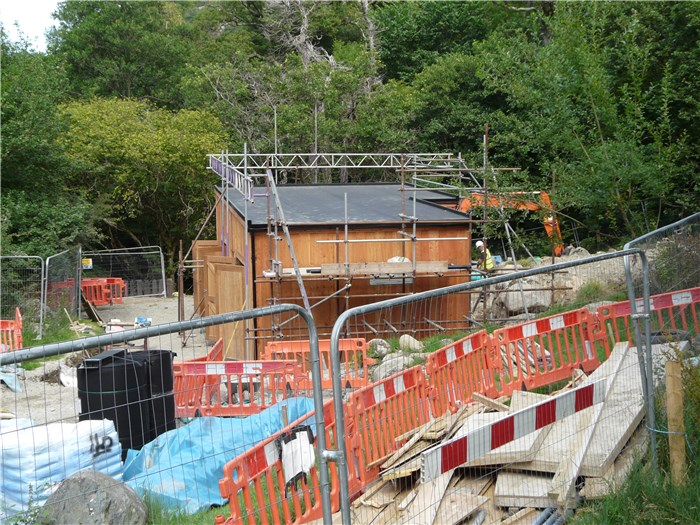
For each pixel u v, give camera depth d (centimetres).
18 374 1466
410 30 4456
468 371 851
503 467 631
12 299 2178
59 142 3014
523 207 1781
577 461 623
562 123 1689
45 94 2911
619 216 1788
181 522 658
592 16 1742
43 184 2956
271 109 3938
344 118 3928
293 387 1165
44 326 2155
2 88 2861
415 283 1773
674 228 1099
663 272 1065
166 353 920
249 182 1848
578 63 1661
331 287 1748
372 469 639
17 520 588
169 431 824
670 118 1766
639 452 662
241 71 4150
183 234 4131
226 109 4006
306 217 1830
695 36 1750
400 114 3875
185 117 3928
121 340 393
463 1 4403
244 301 1792
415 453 661
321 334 1748
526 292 1666
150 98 5112
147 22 5416
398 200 2264
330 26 5012
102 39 5162
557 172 1722
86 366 878
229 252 2184
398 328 1722
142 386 891
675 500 575
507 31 3853
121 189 3825
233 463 511
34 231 2727
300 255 1753
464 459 518
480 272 1731
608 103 1638
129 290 3353
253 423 839
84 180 3775
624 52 1777
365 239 1766
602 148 1589
